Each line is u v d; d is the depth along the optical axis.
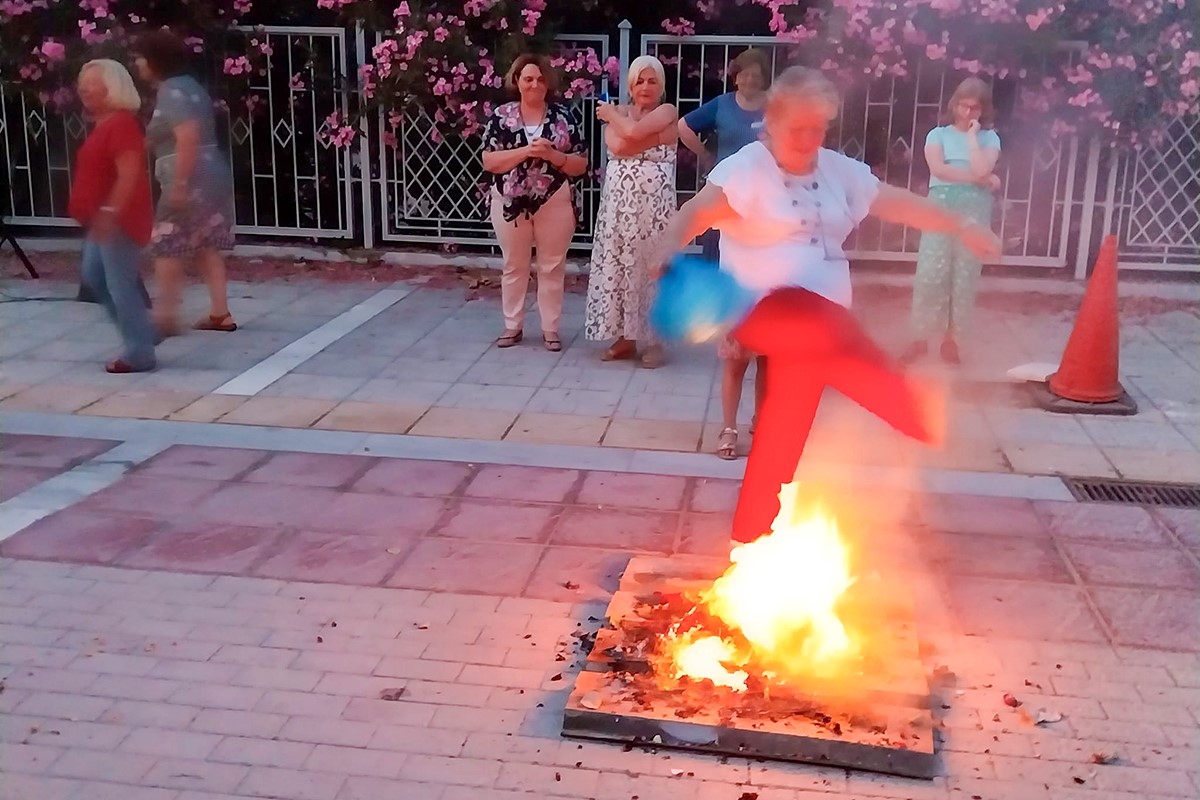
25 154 10.05
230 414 5.95
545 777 3.02
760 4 9.12
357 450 5.45
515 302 7.27
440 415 5.99
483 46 9.37
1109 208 9.12
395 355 7.15
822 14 8.84
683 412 6.11
